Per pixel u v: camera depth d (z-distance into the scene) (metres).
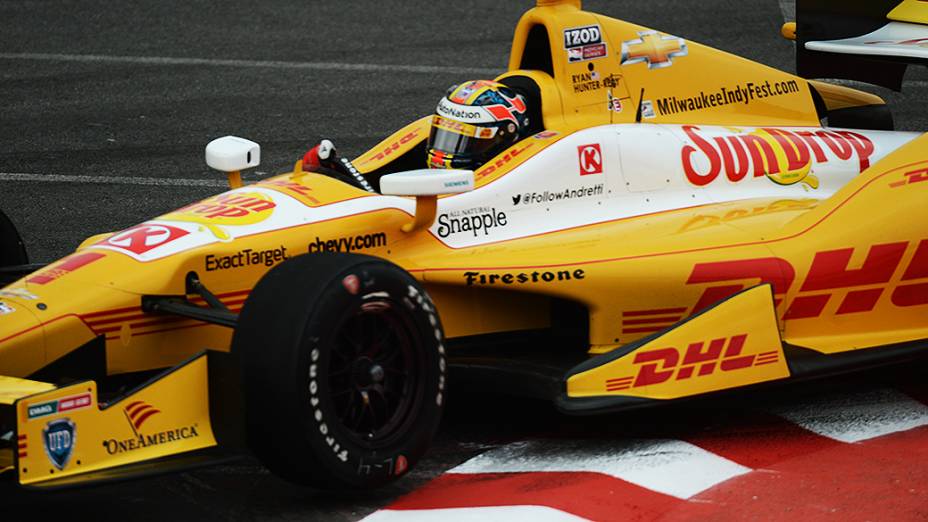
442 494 17.16
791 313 20.45
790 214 21.67
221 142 21.84
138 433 15.73
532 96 22.27
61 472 15.00
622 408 18.20
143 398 15.79
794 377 19.53
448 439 19.39
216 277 18.50
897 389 21.14
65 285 17.98
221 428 16.44
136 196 32.69
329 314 15.95
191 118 39.84
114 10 53.53
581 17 22.59
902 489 16.81
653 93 23.17
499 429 19.77
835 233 20.81
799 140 23.72
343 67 45.22
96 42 49.31
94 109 41.00
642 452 18.44
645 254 20.03
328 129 38.25
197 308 17.66
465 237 20.28
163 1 54.69
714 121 23.75
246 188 20.23
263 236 18.86
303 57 46.72
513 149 21.27
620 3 50.97
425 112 39.81
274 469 16.34
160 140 37.72
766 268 20.20
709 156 22.55
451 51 46.94
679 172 22.20
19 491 17.72
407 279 16.92
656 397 18.52
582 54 22.45
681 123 23.39
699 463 17.94
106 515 16.84
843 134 24.42
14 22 52.06
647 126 22.47
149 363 18.28
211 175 34.41
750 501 16.56
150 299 18.06
